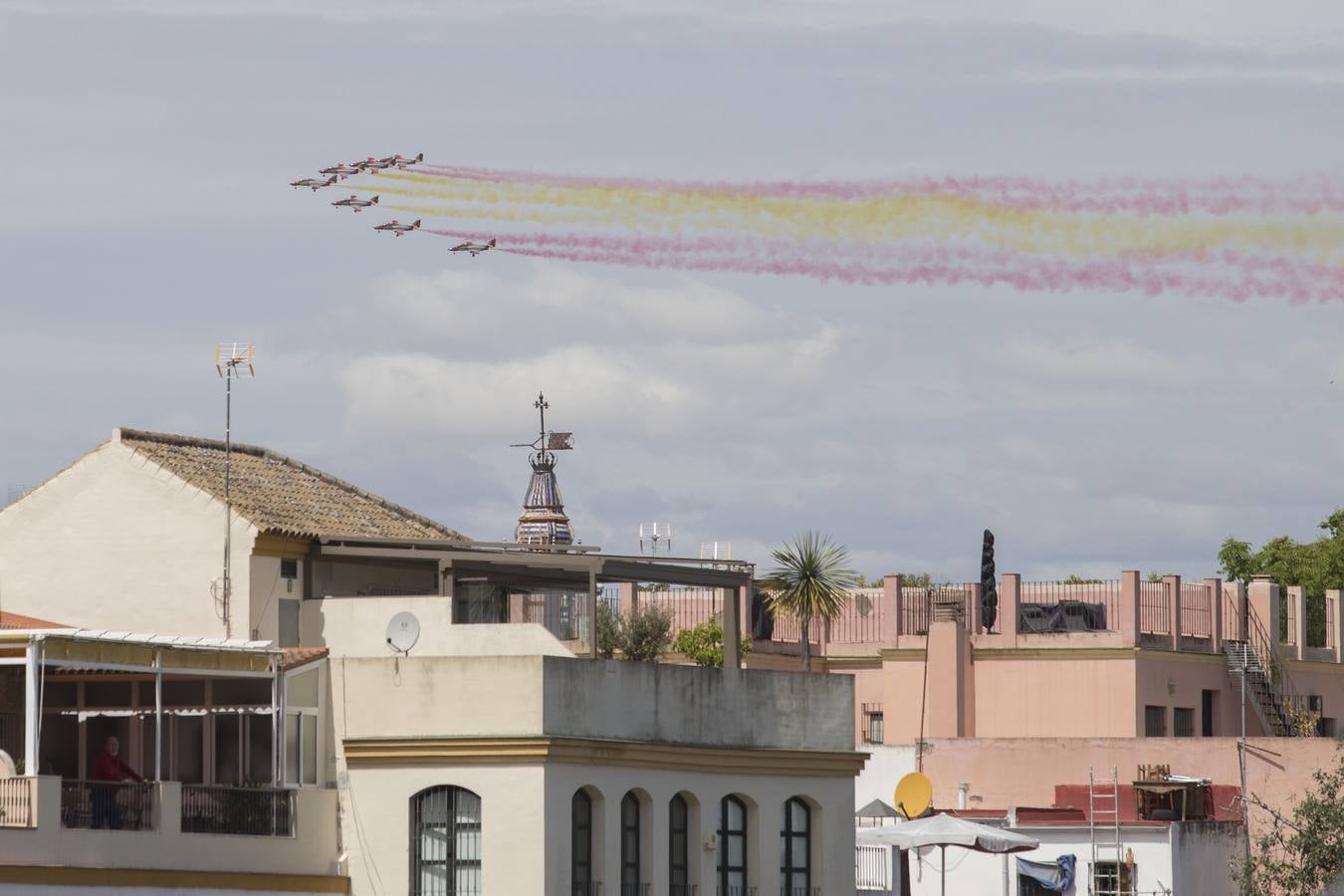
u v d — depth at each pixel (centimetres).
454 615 17075
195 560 16600
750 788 17125
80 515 16912
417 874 15738
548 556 16862
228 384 17612
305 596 16925
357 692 15975
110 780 14750
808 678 17700
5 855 13462
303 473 18388
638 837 16362
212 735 15838
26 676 14088
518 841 15500
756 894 17112
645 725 16375
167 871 14475
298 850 15562
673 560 17412
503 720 15650
